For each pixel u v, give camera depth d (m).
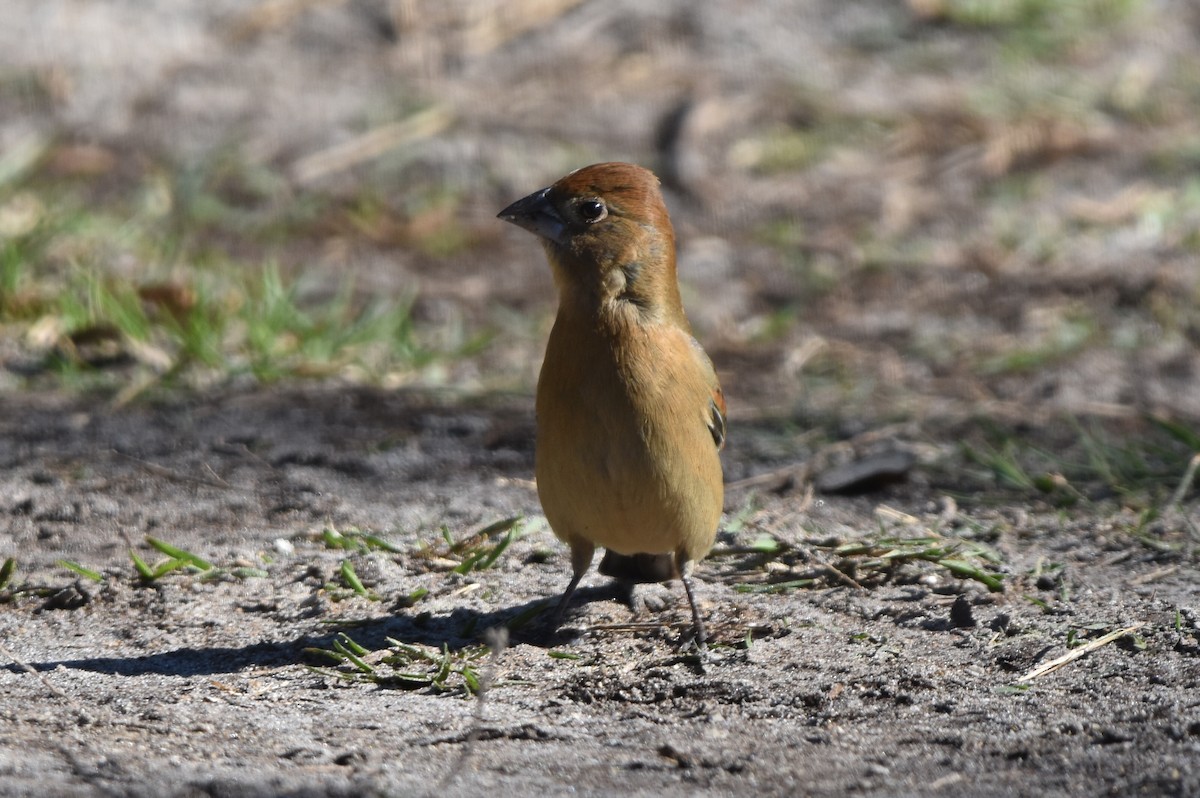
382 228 17.75
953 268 16.92
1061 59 20.98
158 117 19.25
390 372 14.09
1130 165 18.78
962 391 13.81
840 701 7.14
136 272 15.62
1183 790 5.83
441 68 20.36
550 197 8.01
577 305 7.93
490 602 8.70
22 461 11.35
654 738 6.69
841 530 9.98
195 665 7.75
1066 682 7.23
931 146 19.28
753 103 19.86
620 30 21.17
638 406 7.75
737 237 17.66
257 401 13.06
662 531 8.02
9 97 19.50
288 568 9.19
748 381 14.26
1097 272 16.56
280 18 20.95
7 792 5.57
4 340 14.26
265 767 6.16
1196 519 10.01
